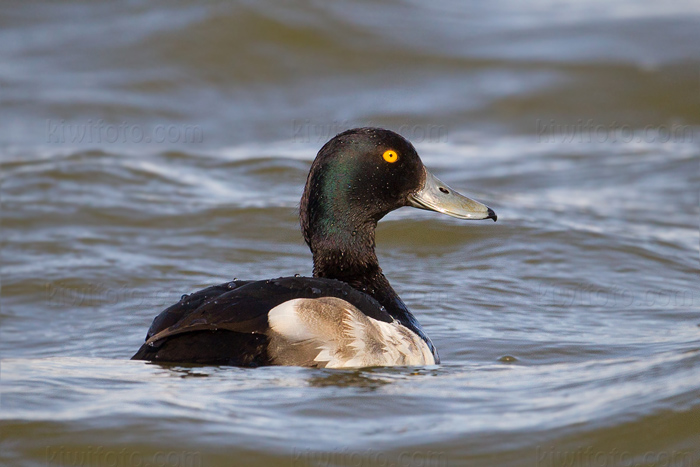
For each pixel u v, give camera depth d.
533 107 23.53
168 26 27.02
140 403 6.84
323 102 23.95
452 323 10.45
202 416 6.68
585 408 7.17
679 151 20.28
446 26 28.72
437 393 7.39
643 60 25.83
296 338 7.48
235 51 26.05
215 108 23.53
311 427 6.61
